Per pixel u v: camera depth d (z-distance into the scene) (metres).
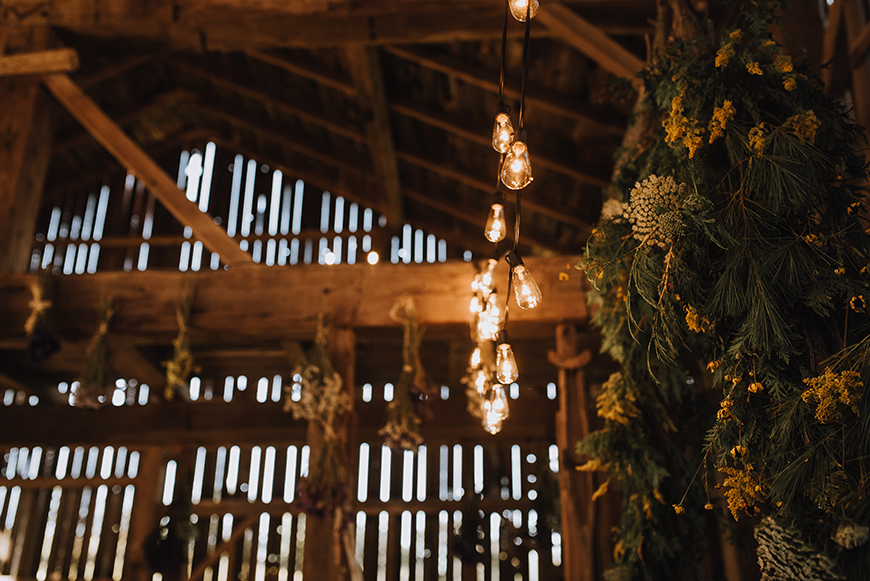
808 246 1.89
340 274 4.25
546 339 5.17
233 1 4.73
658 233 2.03
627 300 2.17
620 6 4.25
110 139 4.69
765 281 1.85
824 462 1.69
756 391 1.86
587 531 3.73
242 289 4.27
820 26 4.20
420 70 5.68
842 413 1.70
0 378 5.48
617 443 2.90
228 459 6.56
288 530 6.35
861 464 1.63
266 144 7.95
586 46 4.09
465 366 5.73
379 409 6.19
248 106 7.40
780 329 1.79
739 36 2.19
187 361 4.05
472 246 7.73
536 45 4.93
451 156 6.61
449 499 6.35
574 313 4.04
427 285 4.18
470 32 4.57
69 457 6.65
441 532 6.29
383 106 5.96
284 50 6.03
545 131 5.75
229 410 6.14
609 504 4.45
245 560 6.29
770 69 2.12
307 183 7.96
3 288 4.35
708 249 2.03
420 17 4.56
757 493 1.84
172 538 5.98
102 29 4.85
